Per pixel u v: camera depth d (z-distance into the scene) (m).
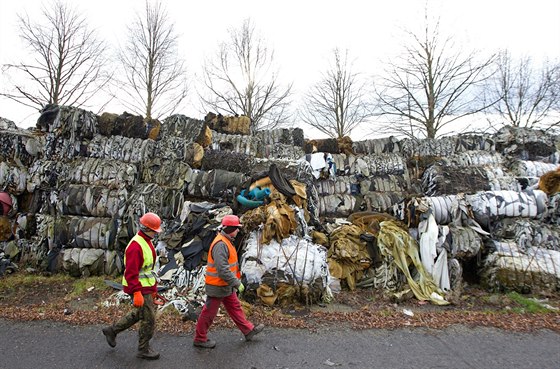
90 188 7.27
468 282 6.99
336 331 4.68
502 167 8.74
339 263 6.70
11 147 7.54
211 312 4.05
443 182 8.12
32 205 7.47
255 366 3.73
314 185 8.26
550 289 6.21
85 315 4.98
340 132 20.89
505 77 17.73
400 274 6.53
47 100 15.68
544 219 7.27
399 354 4.07
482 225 7.27
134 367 3.67
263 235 5.93
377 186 8.66
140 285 3.71
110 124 8.30
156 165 7.80
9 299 5.66
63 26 15.96
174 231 6.64
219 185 7.51
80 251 6.84
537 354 4.11
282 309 5.48
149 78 17.64
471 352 4.14
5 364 3.69
